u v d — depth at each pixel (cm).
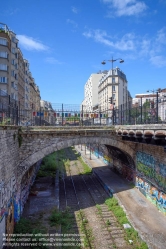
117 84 6206
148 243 1124
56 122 2278
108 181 2273
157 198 1566
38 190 2036
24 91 4822
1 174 1079
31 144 1692
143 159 1842
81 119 2098
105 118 2455
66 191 2084
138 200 1720
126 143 2008
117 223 1410
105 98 6625
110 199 1777
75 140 1836
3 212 1061
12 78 3544
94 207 1688
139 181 1936
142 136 1344
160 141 1234
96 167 2997
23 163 1650
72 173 2808
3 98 1349
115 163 2767
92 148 4219
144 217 1425
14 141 1453
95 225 1387
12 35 3594
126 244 1166
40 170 2717
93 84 8181
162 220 1384
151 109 1547
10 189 1255
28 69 5441
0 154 1076
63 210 1619
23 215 1502
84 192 2059
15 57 3712
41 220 1423
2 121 1267
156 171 1584
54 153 3981
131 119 1838
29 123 2109
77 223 1414
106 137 1938
